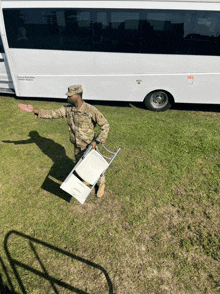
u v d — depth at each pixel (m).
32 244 2.93
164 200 3.69
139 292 2.46
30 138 5.46
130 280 2.57
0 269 2.63
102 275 2.61
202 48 6.26
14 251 2.84
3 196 3.70
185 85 6.77
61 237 3.04
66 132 5.80
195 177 4.25
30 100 8.03
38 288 2.46
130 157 4.82
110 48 6.52
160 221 3.32
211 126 6.34
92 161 2.92
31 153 4.87
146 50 6.44
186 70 6.57
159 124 6.38
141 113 7.19
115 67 6.75
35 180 4.08
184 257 2.82
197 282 2.56
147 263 2.75
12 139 5.39
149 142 5.40
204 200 3.71
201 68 6.50
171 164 4.61
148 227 3.22
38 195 3.74
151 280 2.57
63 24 6.37
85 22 6.30
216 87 6.71
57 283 2.51
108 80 6.95
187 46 6.28
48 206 3.52
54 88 7.26
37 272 2.62
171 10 5.95
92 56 6.67
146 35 6.26
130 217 3.37
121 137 5.60
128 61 6.62
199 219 3.37
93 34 6.39
